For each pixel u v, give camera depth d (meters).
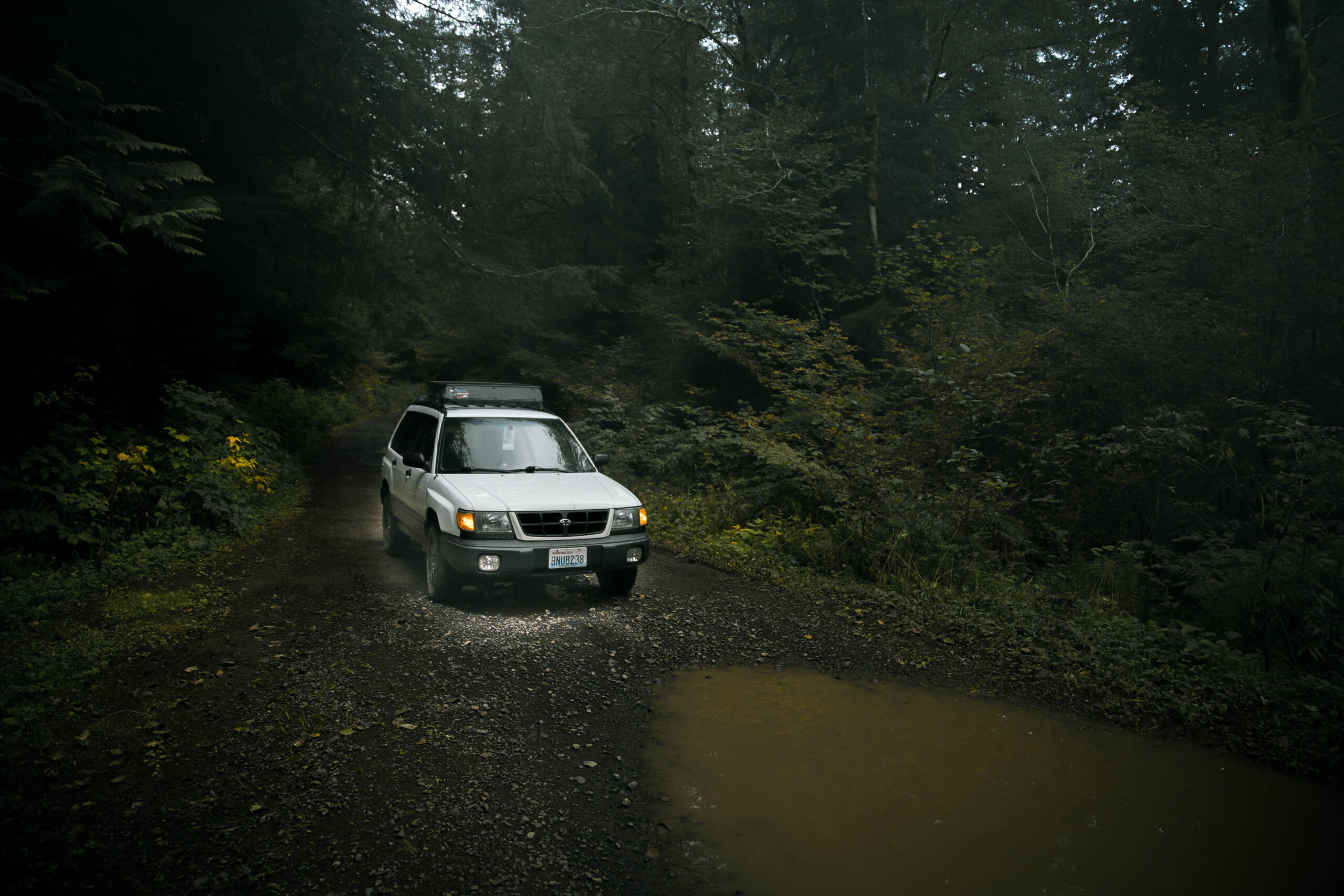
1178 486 9.63
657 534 9.87
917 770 3.95
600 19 22.03
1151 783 3.92
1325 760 4.25
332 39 12.48
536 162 16.84
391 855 2.99
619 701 4.66
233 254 12.93
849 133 16.95
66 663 4.70
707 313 15.07
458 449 7.28
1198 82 19.19
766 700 4.80
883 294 15.12
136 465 8.20
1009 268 15.46
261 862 2.91
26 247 9.29
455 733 4.07
